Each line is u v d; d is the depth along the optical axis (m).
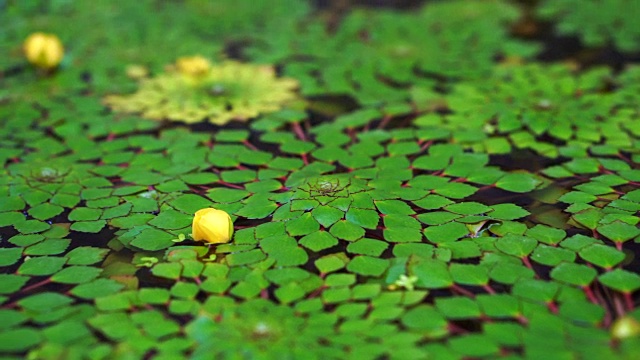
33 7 1.29
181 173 0.98
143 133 1.04
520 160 0.99
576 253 0.90
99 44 1.19
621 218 0.93
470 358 0.84
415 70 1.14
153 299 0.88
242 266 0.90
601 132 1.02
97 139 1.03
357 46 1.20
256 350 0.84
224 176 0.98
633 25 1.24
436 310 0.87
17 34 1.21
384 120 1.05
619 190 0.95
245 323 0.86
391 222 0.92
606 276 0.88
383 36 1.22
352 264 0.90
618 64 1.14
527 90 1.09
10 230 0.93
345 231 0.92
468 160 0.99
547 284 0.88
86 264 0.90
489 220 0.93
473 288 0.88
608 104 1.06
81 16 1.26
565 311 0.86
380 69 1.14
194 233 0.92
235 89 1.10
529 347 0.84
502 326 0.86
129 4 1.34
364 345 0.85
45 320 0.87
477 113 1.05
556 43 1.20
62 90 1.10
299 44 1.20
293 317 0.86
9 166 0.99
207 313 0.87
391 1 1.39
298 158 1.00
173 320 0.87
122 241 0.92
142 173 0.98
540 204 0.95
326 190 0.95
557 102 1.07
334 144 1.01
